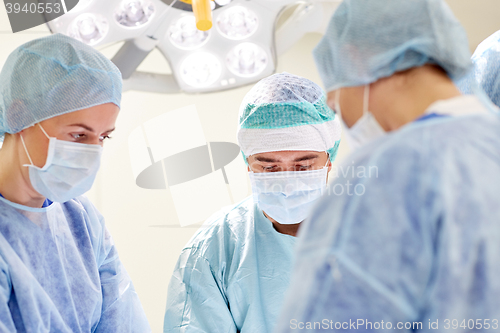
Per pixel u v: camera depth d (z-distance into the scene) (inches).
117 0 49.6
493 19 91.4
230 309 60.9
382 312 22.5
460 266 21.8
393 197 23.7
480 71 52.2
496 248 22.0
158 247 102.5
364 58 29.7
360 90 30.7
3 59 73.8
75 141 51.6
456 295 21.7
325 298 23.5
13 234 49.3
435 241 22.7
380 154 25.1
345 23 31.9
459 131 24.7
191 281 60.9
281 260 62.1
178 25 52.9
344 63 30.6
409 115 28.3
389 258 23.0
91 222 60.4
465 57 29.5
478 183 22.9
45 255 51.8
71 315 52.4
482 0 89.2
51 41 51.1
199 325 57.9
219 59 55.2
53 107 49.5
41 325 47.6
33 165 49.9
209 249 63.1
